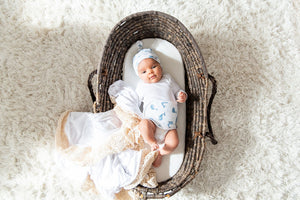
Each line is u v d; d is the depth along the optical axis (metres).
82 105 1.74
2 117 1.70
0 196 1.67
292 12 1.77
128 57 1.66
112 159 1.52
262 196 1.70
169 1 1.78
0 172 1.68
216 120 1.74
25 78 1.74
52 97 1.74
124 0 1.78
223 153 1.72
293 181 1.69
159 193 1.51
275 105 1.74
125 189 1.50
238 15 1.78
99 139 1.55
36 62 1.75
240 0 1.78
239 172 1.71
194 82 1.58
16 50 1.74
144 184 1.48
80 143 1.60
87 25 1.78
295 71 1.75
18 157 1.69
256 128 1.72
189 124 1.61
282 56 1.76
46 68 1.75
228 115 1.74
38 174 1.69
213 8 1.78
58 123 1.62
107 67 1.55
